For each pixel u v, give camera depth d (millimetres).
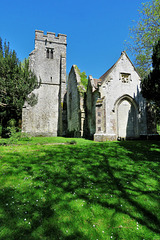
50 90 31344
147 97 13891
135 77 16609
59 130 29719
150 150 9805
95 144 11867
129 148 10297
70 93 25125
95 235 3084
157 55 12148
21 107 19141
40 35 32250
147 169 6637
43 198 4289
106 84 15602
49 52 32531
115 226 3375
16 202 4062
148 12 19359
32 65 30781
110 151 9469
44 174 5840
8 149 10078
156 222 3584
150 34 19625
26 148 10586
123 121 15883
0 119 19531
